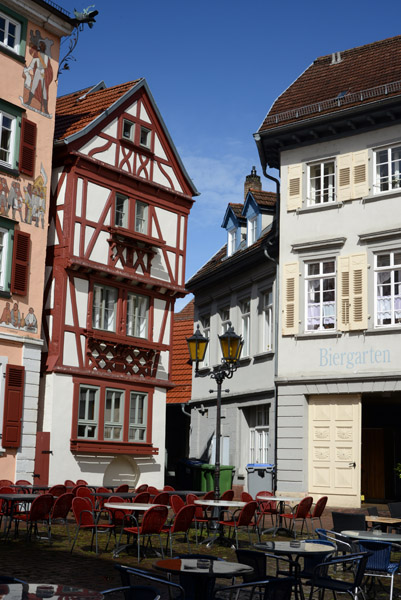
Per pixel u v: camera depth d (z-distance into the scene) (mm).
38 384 19406
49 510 13031
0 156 19172
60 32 20812
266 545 8344
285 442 21125
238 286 25766
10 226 19031
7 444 18406
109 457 21547
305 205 22016
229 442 25266
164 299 23828
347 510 19531
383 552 9164
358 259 20766
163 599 9008
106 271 21500
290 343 21547
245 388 24406
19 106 19547
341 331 20766
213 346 27734
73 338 20844
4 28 19516
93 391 21297
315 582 8531
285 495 20797
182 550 13117
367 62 23422
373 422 23734
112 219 22047
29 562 11164
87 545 13102
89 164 21453
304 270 21703
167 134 24047
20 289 19062
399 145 20656
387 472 23672
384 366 20016
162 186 23547
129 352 22422
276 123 22562
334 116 21188
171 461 31094
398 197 20438
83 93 24766
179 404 29469
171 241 23984
